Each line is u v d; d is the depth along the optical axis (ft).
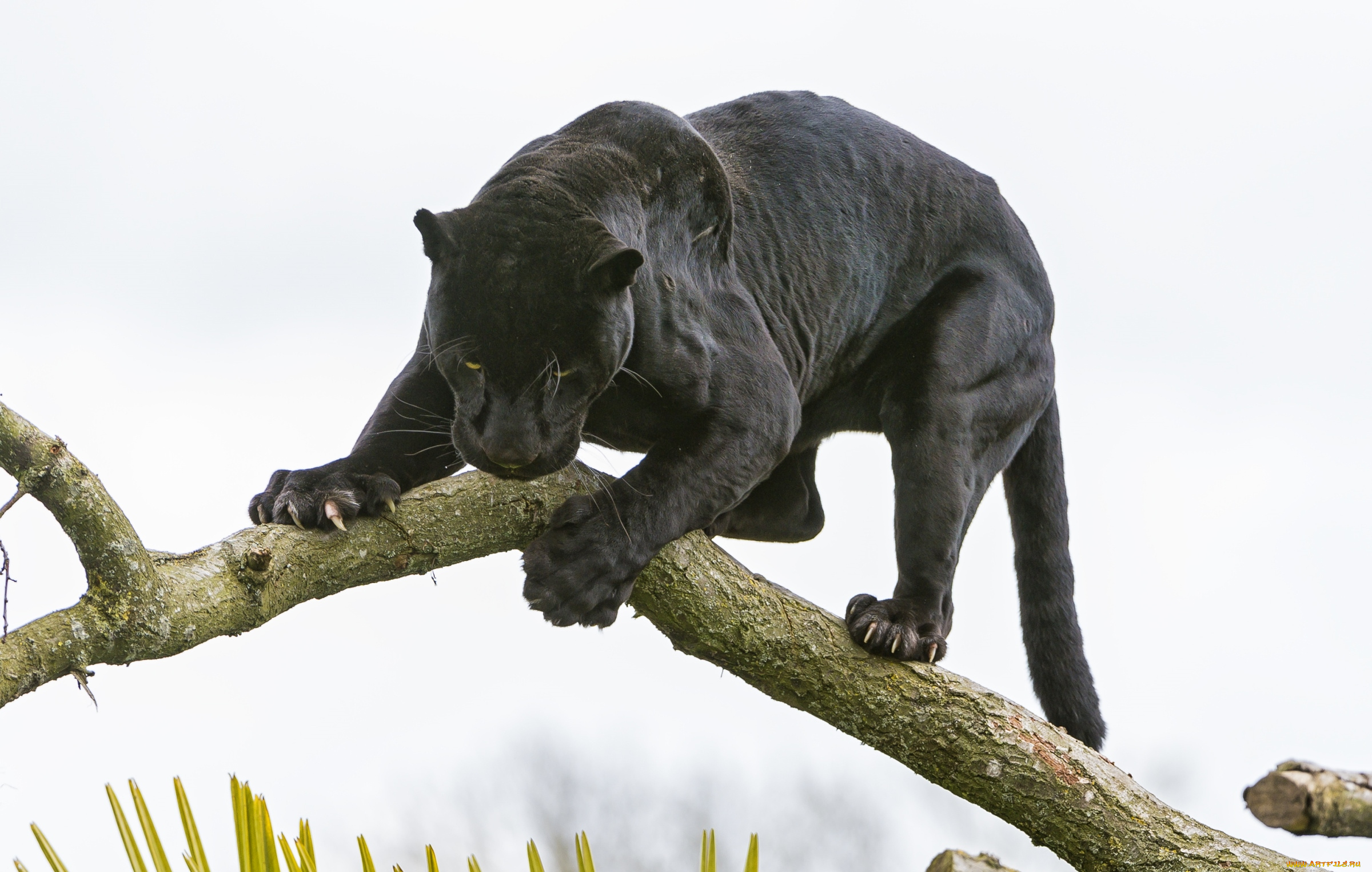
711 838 9.12
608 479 22.79
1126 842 19.97
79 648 15.29
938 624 24.63
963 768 21.04
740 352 24.39
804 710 22.41
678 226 23.97
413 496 20.22
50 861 8.47
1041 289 30.58
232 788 9.44
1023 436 29.63
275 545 18.44
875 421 29.32
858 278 28.50
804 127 29.01
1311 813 13.03
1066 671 30.40
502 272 20.77
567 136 24.39
